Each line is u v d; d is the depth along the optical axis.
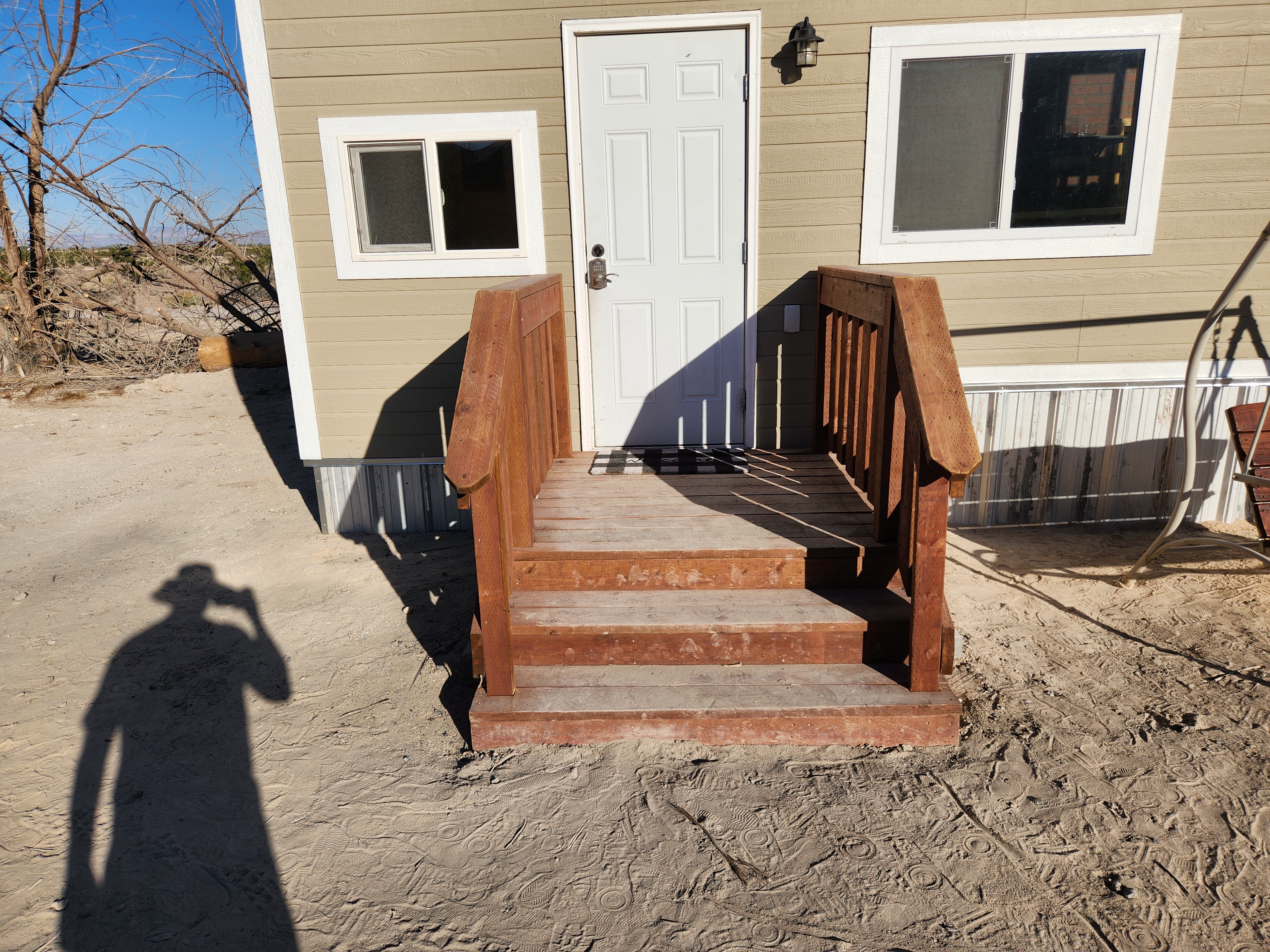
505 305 3.11
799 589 3.52
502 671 3.15
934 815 2.72
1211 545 4.06
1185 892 2.37
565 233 4.98
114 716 3.50
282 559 5.22
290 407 9.51
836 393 4.67
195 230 11.55
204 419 9.02
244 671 3.86
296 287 5.15
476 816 2.79
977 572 4.64
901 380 3.03
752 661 3.30
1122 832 2.62
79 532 5.77
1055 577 4.55
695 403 5.18
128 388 10.28
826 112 4.73
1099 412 5.12
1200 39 4.58
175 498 6.49
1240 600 4.17
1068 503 5.30
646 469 4.70
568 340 5.11
